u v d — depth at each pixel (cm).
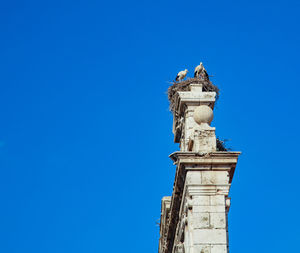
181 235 3703
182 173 3512
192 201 3384
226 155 3459
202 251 3259
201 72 4506
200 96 4325
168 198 4472
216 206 3372
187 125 4259
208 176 3434
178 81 4553
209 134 3547
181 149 4484
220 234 3303
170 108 4625
